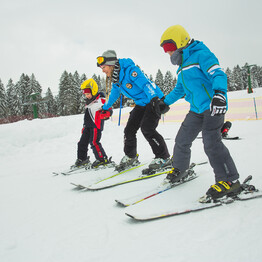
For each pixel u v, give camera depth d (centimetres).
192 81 189
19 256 138
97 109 367
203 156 365
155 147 294
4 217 205
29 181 345
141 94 287
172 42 190
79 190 272
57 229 171
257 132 578
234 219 152
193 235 138
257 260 109
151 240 139
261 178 226
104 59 295
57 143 734
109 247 137
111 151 556
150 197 207
